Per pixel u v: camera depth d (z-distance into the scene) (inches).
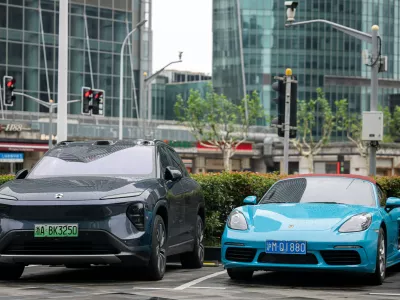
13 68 3361.2
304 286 442.0
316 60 5152.6
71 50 3538.4
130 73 3735.2
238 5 4992.6
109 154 499.2
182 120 3631.9
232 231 451.2
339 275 502.6
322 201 482.6
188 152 3735.2
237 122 4490.7
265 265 435.8
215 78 5098.4
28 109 3385.8
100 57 3641.7
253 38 4997.5
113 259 427.5
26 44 3400.6
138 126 3599.9
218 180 697.0
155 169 489.4
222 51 5068.9
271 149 4089.6
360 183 499.5
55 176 479.8
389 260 487.8
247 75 5000.0
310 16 5157.5
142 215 437.1
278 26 5036.9
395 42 5482.3
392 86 5467.5
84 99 1857.8
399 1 5497.1
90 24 3612.2
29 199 431.5
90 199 429.7
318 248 427.8
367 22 5364.2
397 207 517.3
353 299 377.1
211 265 599.8
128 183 453.1
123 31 3722.9
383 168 3996.1
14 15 3376.0
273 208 467.2
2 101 3309.5
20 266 465.1
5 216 432.5
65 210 427.8
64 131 813.2
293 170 4168.3
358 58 5315.0
